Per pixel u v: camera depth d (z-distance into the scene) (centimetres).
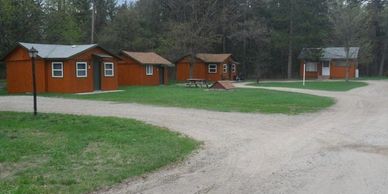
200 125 1481
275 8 6381
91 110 1927
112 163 902
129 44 5412
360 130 1385
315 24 6231
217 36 5925
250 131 1362
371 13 6481
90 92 3216
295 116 1753
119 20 5569
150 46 5538
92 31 5372
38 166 867
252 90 3309
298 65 6938
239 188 732
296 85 4334
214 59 5472
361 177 802
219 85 3350
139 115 1742
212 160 954
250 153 1027
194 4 5566
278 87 3947
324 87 3947
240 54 6631
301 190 718
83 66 3238
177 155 988
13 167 861
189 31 5291
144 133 1280
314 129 1406
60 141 1132
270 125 1497
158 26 6006
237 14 6169
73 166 873
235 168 878
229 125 1488
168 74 5459
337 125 1500
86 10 6394
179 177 807
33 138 1179
